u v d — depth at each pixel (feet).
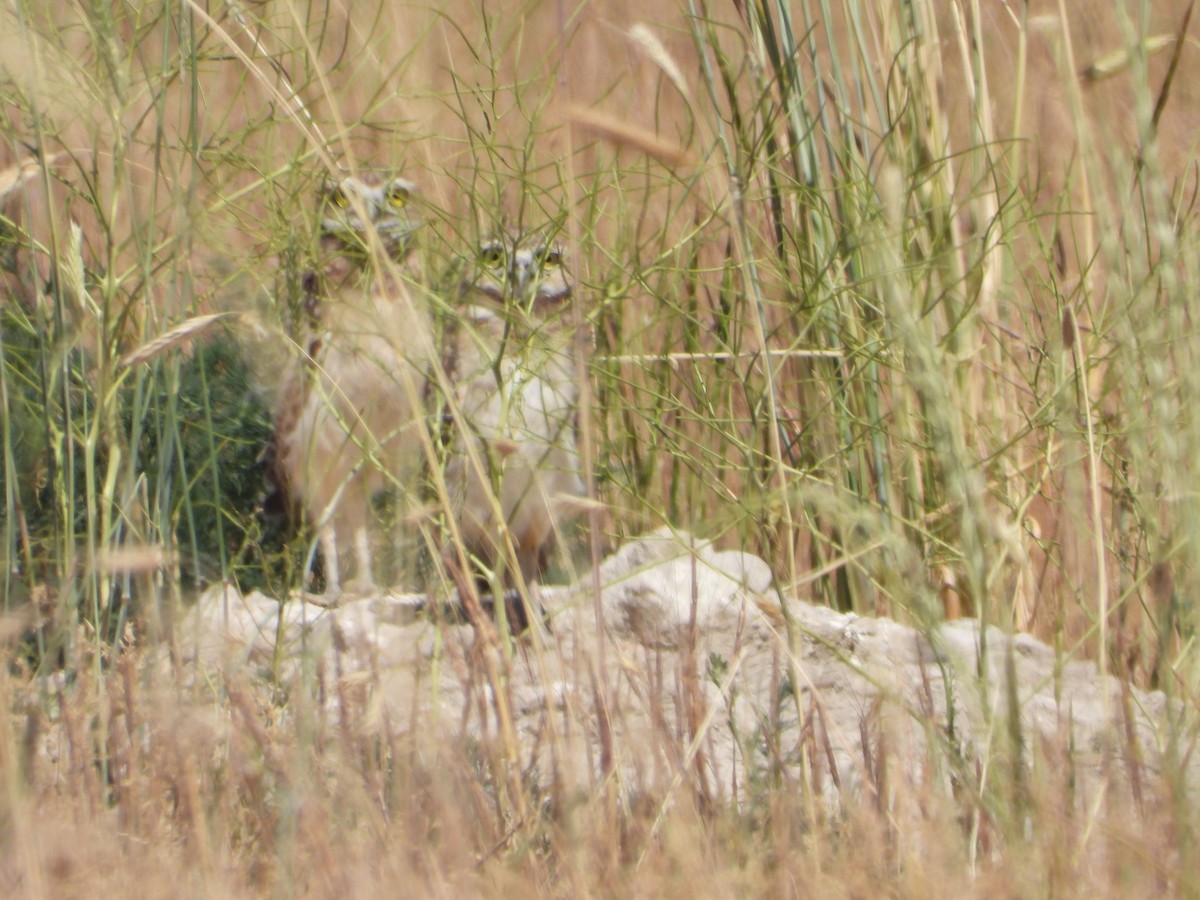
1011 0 46.01
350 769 23.50
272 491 39.91
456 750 24.75
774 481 37.35
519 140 43.14
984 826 23.91
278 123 37.32
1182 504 26.23
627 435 40.83
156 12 37.91
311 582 39.75
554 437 38.04
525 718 28.58
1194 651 28.58
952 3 40.88
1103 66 30.71
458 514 32.53
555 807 24.75
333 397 34.96
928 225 39.68
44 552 31.01
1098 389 37.76
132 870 22.07
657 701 26.02
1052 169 43.68
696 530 35.04
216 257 36.68
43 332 31.17
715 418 39.01
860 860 21.80
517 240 37.42
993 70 43.93
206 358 39.04
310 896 21.84
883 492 37.47
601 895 21.83
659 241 40.06
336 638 28.58
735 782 25.93
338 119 29.14
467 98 44.39
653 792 24.29
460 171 41.91
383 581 31.71
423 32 39.40
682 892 21.22
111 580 31.07
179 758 23.97
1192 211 36.09
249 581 37.78
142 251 31.83
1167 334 29.45
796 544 38.27
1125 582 33.17
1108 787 24.08
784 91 39.86
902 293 28.53
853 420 37.11
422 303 33.35
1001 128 43.65
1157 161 27.02
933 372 25.82
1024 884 21.17
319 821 22.40
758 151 38.19
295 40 39.60
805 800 24.53
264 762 24.75
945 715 28.53
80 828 22.71
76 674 27.94
